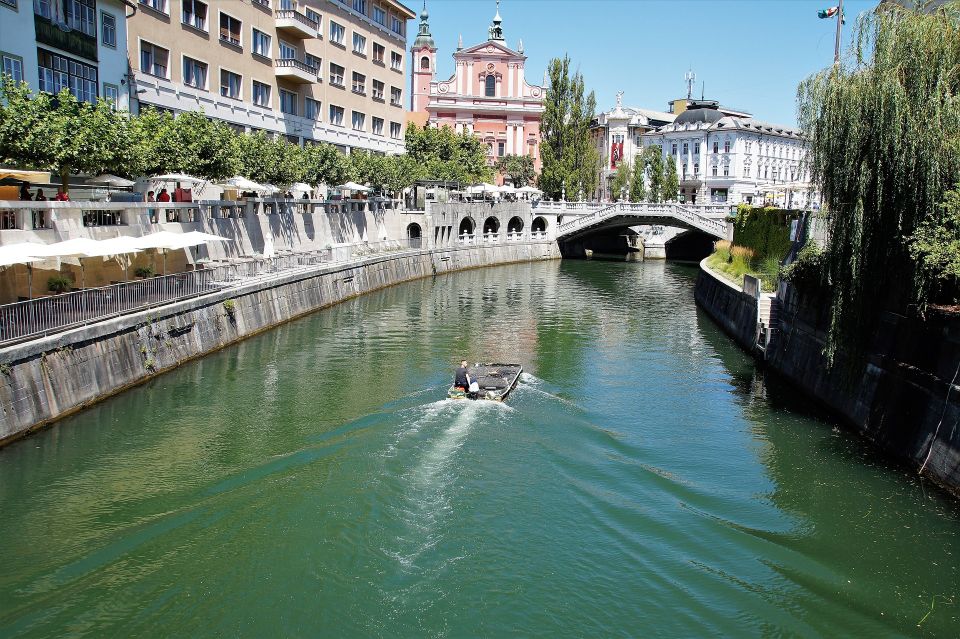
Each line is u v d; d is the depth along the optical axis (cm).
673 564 1585
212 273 3400
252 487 1847
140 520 1683
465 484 1900
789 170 11531
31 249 2269
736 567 1585
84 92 3644
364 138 7050
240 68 5203
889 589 1525
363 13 6944
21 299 2428
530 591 1462
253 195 4812
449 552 1582
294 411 2448
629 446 2245
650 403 2691
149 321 2712
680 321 4538
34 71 3244
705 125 11031
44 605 1382
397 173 6488
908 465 2047
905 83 2016
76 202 2753
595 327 4259
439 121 11125
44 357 2152
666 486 1961
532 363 3278
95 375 2386
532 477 1964
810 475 2038
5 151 2634
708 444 2277
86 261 2795
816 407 2655
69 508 1742
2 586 1438
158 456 2045
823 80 2214
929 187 1948
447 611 1388
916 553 1652
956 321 1873
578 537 1670
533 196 9688
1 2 3036
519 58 11131
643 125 12500
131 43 4122
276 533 1631
